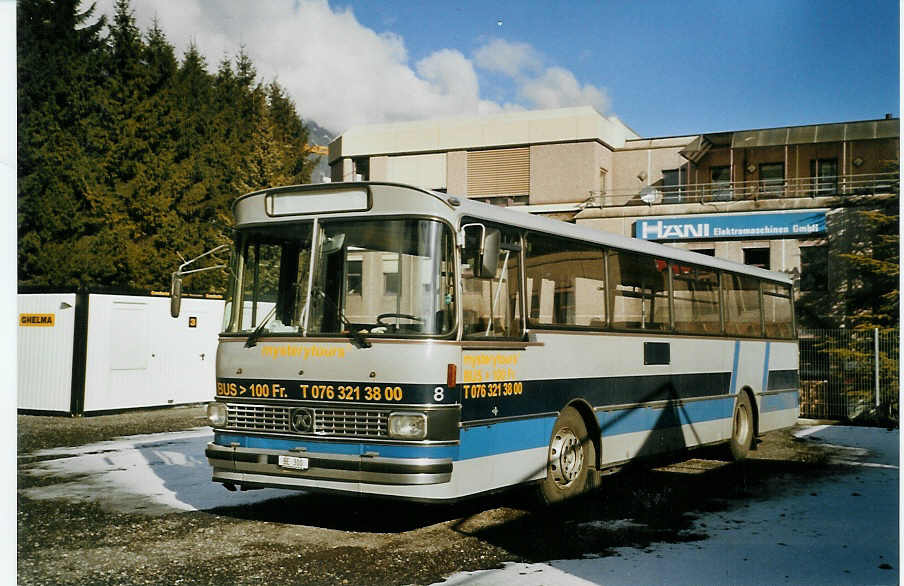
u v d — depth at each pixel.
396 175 48.41
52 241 38.38
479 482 8.12
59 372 20.48
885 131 39.78
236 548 7.79
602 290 10.62
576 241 10.17
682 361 12.44
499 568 7.12
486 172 46.97
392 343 7.73
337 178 50.50
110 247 38.47
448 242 8.00
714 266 13.80
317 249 8.28
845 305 33.53
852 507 9.98
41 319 20.80
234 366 8.46
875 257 31.31
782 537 8.41
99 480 11.48
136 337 21.62
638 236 37.78
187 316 23.06
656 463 13.89
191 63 52.31
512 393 8.70
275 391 8.20
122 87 41.69
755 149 42.19
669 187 44.12
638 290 11.47
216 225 43.22
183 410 22.05
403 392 7.64
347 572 6.99
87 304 20.47
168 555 7.52
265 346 8.30
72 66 40.28
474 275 8.23
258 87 55.31
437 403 7.67
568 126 45.12
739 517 9.36
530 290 9.19
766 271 16.12
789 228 35.03
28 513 9.32
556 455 9.59
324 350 7.99
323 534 8.35
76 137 39.81
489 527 8.73
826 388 22.56
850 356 22.30
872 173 37.53
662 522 9.07
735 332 14.37
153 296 22.06
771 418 15.66
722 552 7.79
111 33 42.84
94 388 20.56
